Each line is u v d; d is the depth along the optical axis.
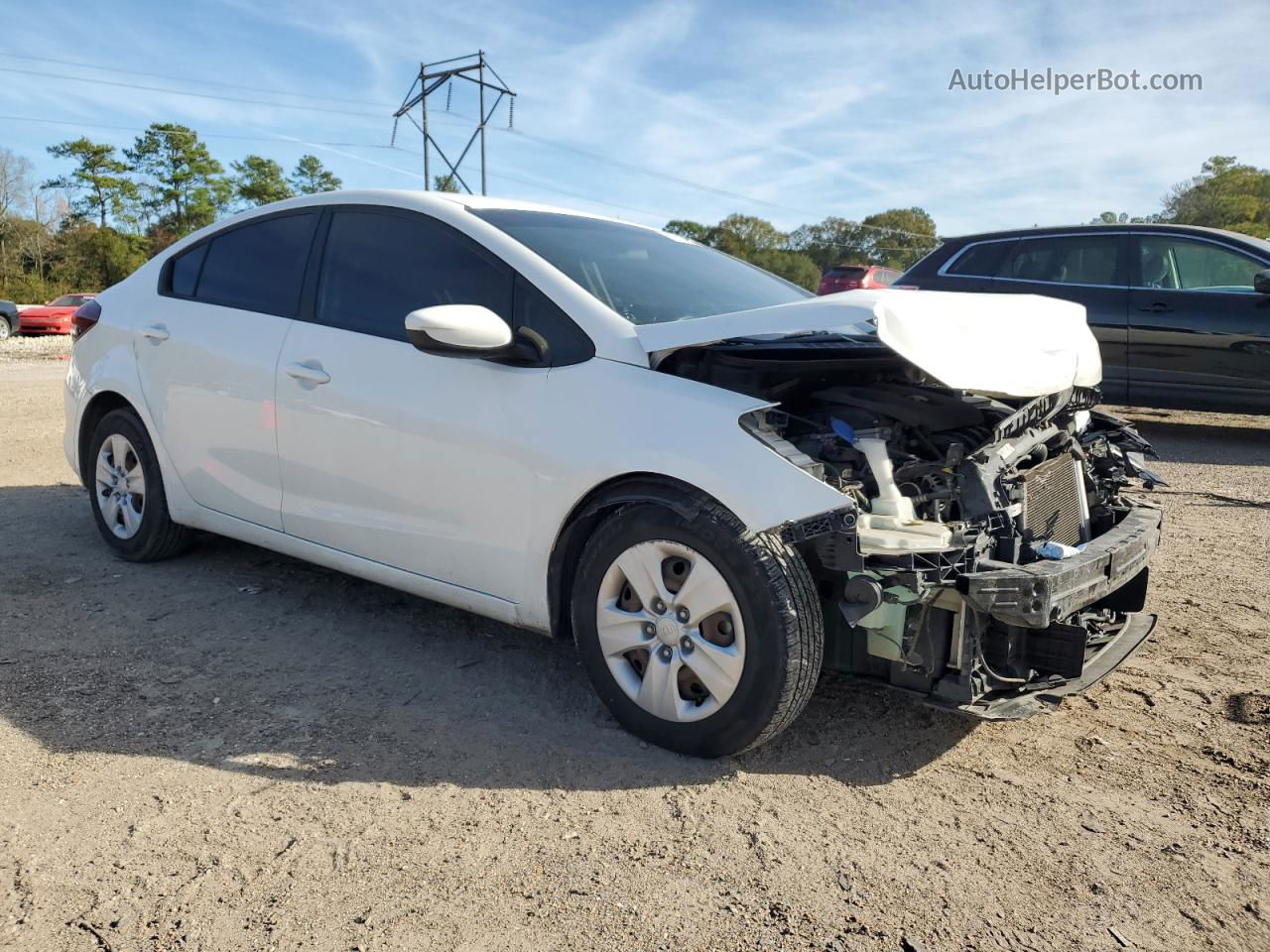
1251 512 5.81
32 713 2.93
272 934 1.99
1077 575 2.68
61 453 7.23
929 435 2.96
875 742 2.91
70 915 2.02
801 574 2.57
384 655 3.49
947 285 8.84
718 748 2.68
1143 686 3.34
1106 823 2.48
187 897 2.09
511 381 3.01
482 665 3.43
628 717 2.85
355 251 3.61
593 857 2.29
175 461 4.12
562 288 3.04
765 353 2.82
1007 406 3.24
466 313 2.87
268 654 3.48
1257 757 2.84
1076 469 3.36
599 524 2.93
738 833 2.40
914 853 2.33
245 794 2.52
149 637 3.60
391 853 2.28
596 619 2.88
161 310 4.23
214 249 4.18
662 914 2.08
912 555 2.47
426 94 43.56
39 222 72.56
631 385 2.79
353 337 3.46
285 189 98.88
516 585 3.03
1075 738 2.96
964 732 2.99
